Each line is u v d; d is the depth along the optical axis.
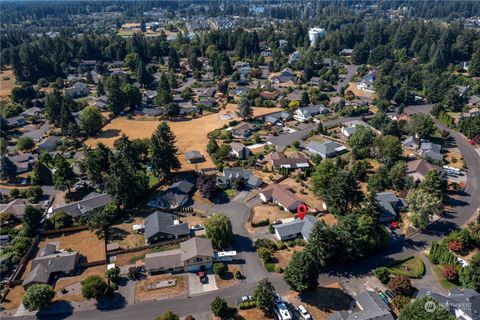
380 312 59.19
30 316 64.56
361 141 120.50
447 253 71.81
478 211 91.31
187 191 100.56
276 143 133.00
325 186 94.88
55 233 86.50
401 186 99.25
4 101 181.62
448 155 121.38
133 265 75.69
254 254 78.25
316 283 65.06
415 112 161.12
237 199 99.06
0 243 82.81
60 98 156.38
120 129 152.88
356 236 73.38
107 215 89.06
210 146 125.69
